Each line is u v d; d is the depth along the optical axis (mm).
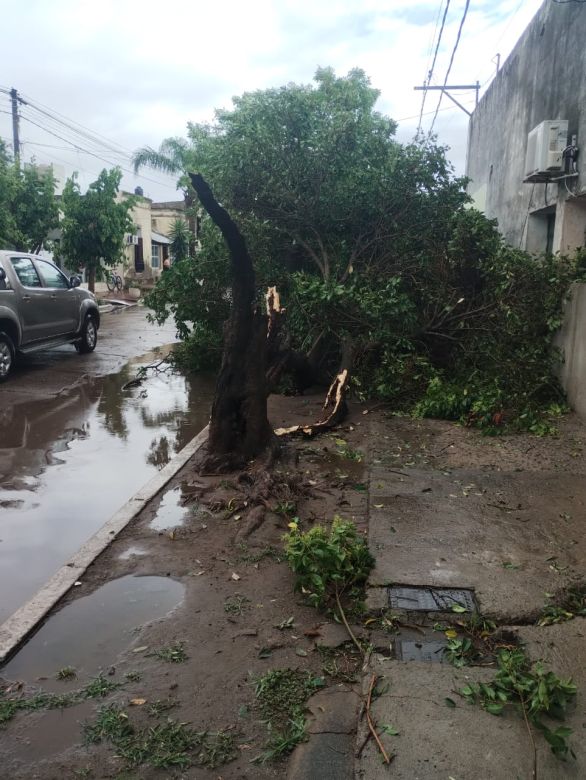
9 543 4762
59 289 12008
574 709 2764
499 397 7305
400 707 2801
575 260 8078
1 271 10344
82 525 5094
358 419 7855
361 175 8555
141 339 15703
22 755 2646
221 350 10953
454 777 2439
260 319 6020
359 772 2477
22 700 2961
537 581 3891
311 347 8789
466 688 2891
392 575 3955
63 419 8297
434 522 4734
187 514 5039
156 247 43250
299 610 3697
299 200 8805
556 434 6879
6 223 17797
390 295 7801
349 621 3566
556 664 3074
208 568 4184
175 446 7199
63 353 13336
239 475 5715
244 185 8969
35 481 6062
